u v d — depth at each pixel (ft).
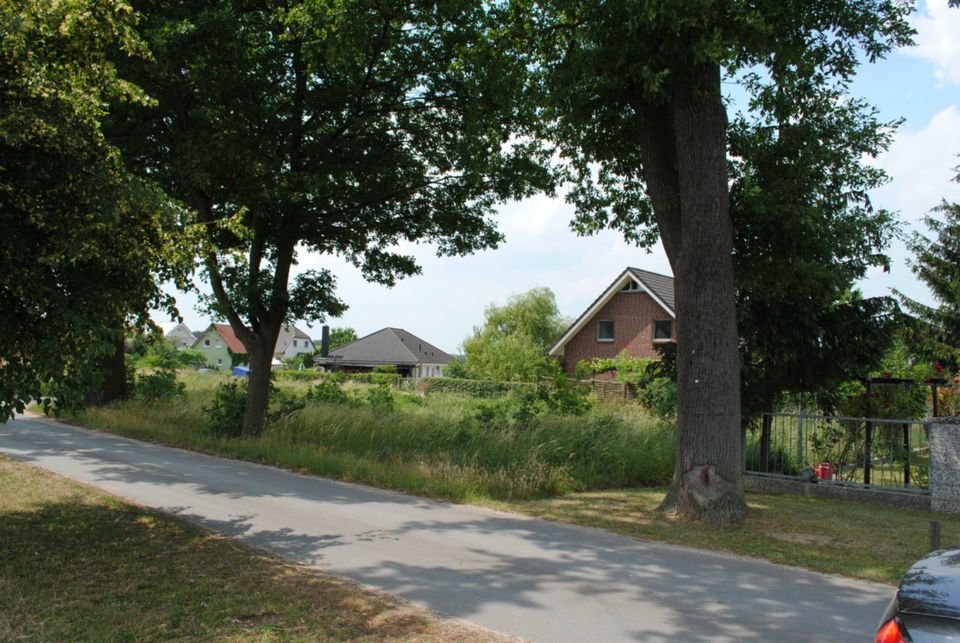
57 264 18.39
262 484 37.58
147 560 21.95
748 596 20.31
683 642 16.61
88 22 20.80
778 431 44.37
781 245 35.27
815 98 37.70
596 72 31.60
